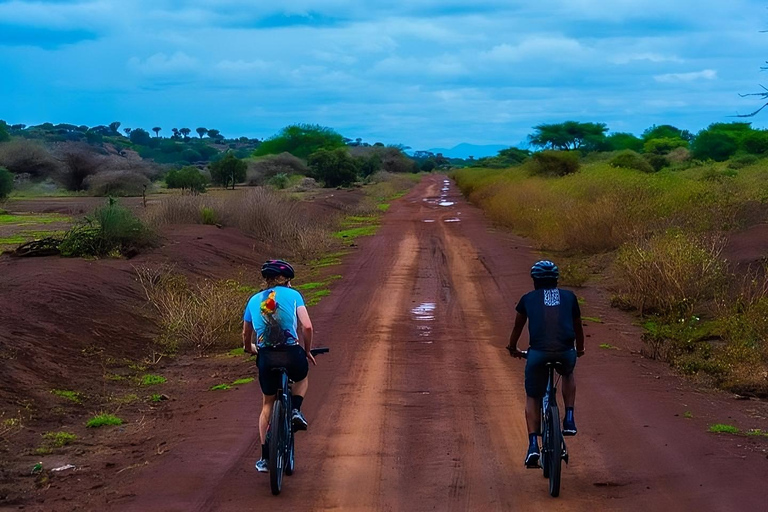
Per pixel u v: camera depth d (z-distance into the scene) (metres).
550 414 6.68
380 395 10.06
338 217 39.56
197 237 23.05
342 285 19.44
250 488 6.96
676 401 9.77
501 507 6.51
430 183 93.38
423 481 7.13
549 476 6.75
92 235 18.52
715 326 13.64
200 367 12.11
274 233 27.53
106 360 11.71
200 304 14.08
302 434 8.53
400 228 34.97
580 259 22.95
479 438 8.36
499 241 28.55
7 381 9.55
